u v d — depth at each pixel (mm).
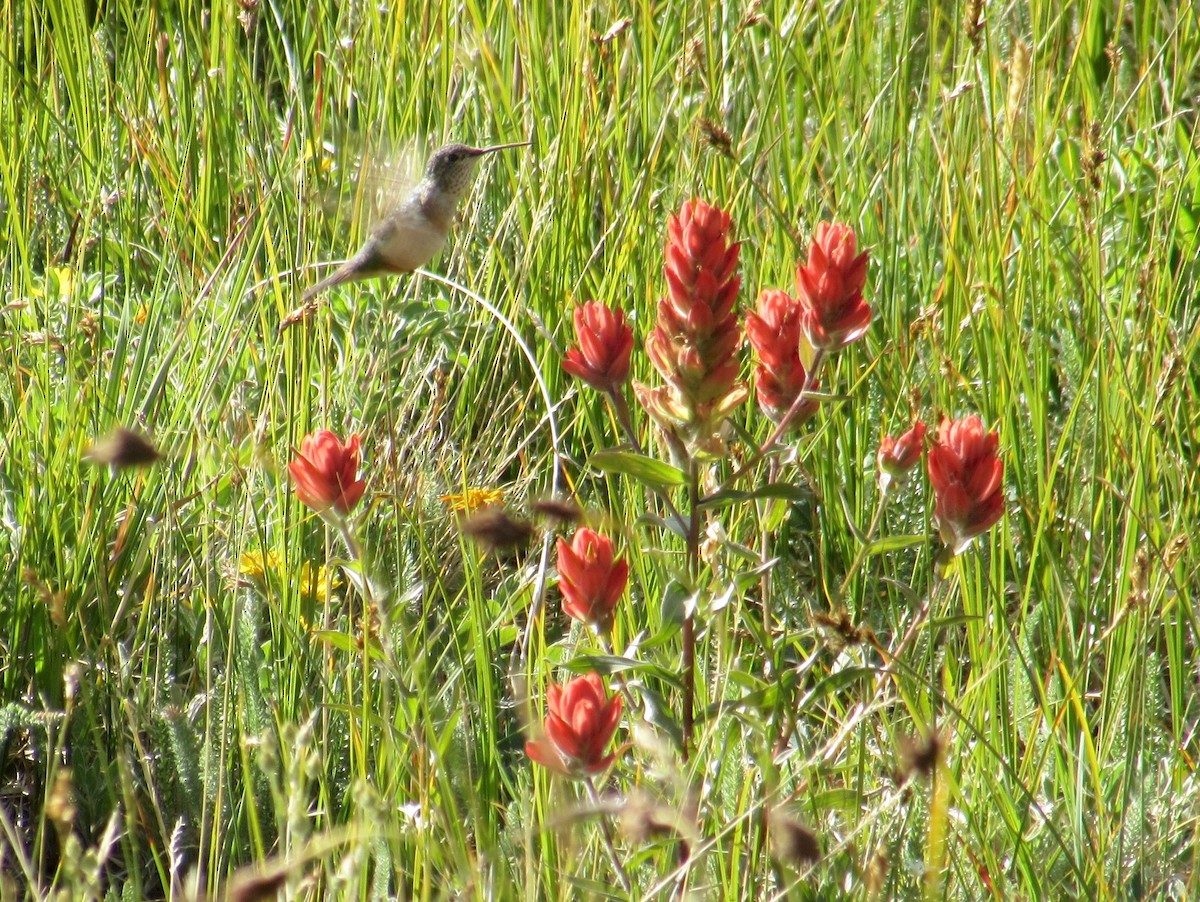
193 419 6383
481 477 7066
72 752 5520
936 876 4043
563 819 4098
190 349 7152
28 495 5992
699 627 4961
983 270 7176
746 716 4504
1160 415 6293
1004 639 5844
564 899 4406
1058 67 8547
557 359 7562
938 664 6141
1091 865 4957
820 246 4508
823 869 4672
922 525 6500
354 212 7727
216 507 6566
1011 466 6836
